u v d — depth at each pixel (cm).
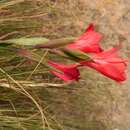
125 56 112
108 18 112
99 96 105
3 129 91
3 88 94
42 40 67
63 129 93
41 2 100
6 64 93
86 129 104
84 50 69
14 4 97
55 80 100
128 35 113
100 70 68
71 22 107
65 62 94
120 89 108
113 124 107
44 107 99
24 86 92
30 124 93
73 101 103
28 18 98
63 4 107
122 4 114
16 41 67
